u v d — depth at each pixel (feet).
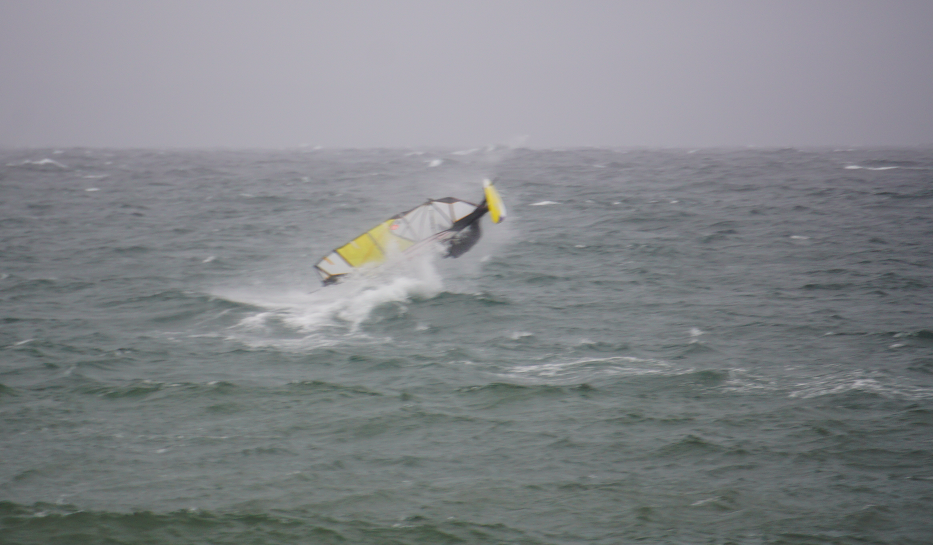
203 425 193.98
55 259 402.11
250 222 532.32
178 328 279.49
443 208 314.55
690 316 291.38
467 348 254.88
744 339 262.47
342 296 311.88
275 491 163.43
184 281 354.33
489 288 336.70
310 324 282.15
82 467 172.04
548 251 416.46
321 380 223.10
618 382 221.46
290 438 187.11
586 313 297.53
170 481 166.81
